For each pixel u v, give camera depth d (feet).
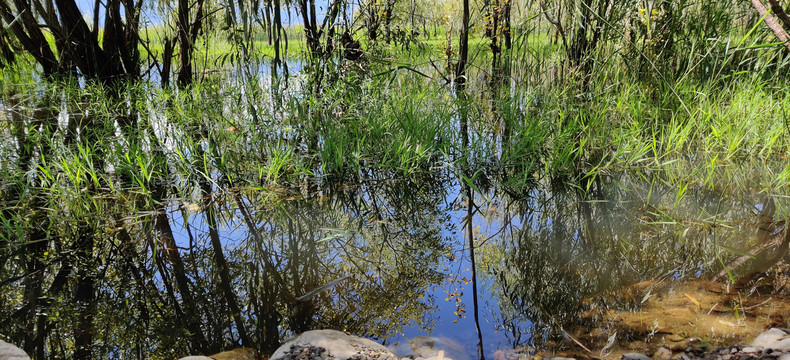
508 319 7.09
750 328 6.33
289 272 8.71
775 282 7.48
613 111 16.10
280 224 10.66
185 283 8.40
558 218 10.72
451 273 8.67
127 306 7.73
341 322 7.21
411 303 7.69
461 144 15.08
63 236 9.88
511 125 15.57
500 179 13.16
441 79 24.21
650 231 9.71
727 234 9.34
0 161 13.06
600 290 7.72
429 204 11.85
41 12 19.01
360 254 9.41
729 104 15.74
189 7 20.29
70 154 13.32
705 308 6.91
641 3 17.08
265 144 14.61
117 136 15.08
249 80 17.42
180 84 20.99
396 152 13.35
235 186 12.51
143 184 11.76
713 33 16.65
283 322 7.26
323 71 16.84
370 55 18.48
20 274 8.59
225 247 9.64
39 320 7.32
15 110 18.90
